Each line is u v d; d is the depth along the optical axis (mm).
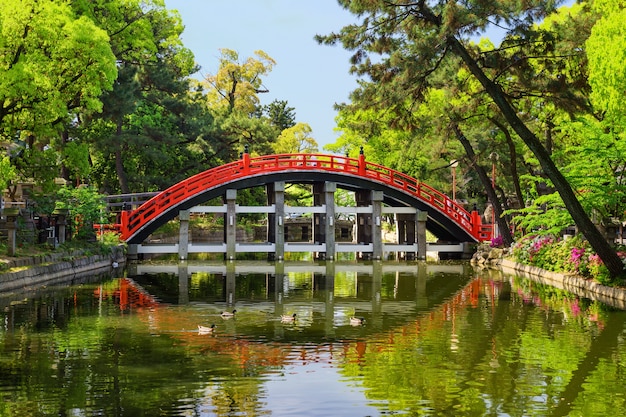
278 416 10422
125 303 22000
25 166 30703
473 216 44781
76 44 28562
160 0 49844
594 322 18500
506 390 11828
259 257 47562
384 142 54312
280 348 15133
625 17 22531
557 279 28875
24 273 25141
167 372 12898
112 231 39750
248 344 15555
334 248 41688
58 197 34062
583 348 15141
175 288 26547
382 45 25844
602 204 25922
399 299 23688
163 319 18938
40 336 16266
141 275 31594
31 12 26891
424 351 14875
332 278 31328
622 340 16031
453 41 24297
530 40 25625
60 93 29312
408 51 25828
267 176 40625
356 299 23703
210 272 33906
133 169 52625
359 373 12945
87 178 50844
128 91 42500
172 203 39625
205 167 55000
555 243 31922
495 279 30766
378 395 11523
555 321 18703
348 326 18047
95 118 45500
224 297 24000
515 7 24047
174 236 58938
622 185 24703
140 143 46781
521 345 15508
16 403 10883
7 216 25891
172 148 53406
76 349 14844
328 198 41688
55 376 12539
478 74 24141
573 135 33250
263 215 72062
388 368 13336
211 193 40156
